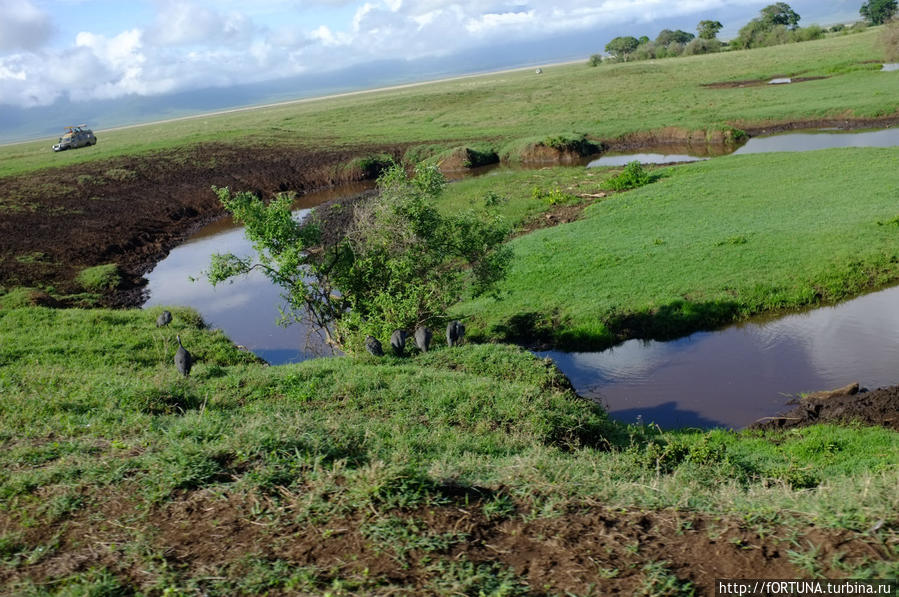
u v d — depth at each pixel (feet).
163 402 39.09
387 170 62.90
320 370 46.52
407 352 54.49
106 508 20.02
